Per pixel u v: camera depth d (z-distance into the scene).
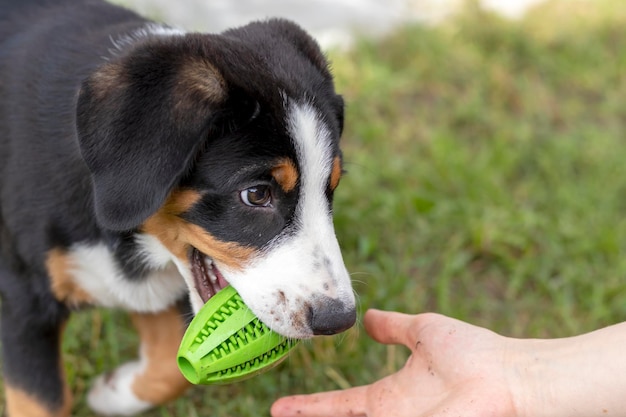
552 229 1.25
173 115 0.77
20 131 0.88
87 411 1.01
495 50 1.69
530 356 0.82
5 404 0.98
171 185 0.76
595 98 1.61
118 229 0.77
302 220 0.81
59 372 0.92
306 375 1.04
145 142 0.77
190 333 0.80
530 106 1.53
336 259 0.82
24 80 0.89
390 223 1.23
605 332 0.81
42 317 0.91
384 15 1.77
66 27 0.92
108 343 1.05
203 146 0.79
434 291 1.16
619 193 1.34
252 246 0.81
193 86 0.78
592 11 1.91
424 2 1.86
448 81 1.59
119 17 0.95
